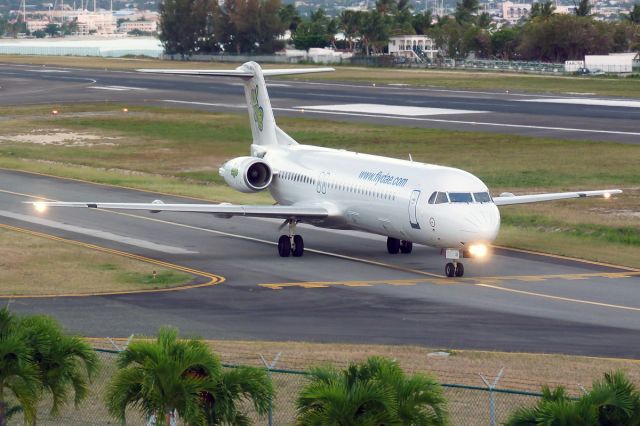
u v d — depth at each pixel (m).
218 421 70.06
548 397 64.88
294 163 183.12
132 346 69.81
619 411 63.38
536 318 130.88
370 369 67.44
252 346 116.50
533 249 176.75
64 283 151.50
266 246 180.62
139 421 90.12
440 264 164.12
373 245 179.88
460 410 93.56
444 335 122.56
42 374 75.31
